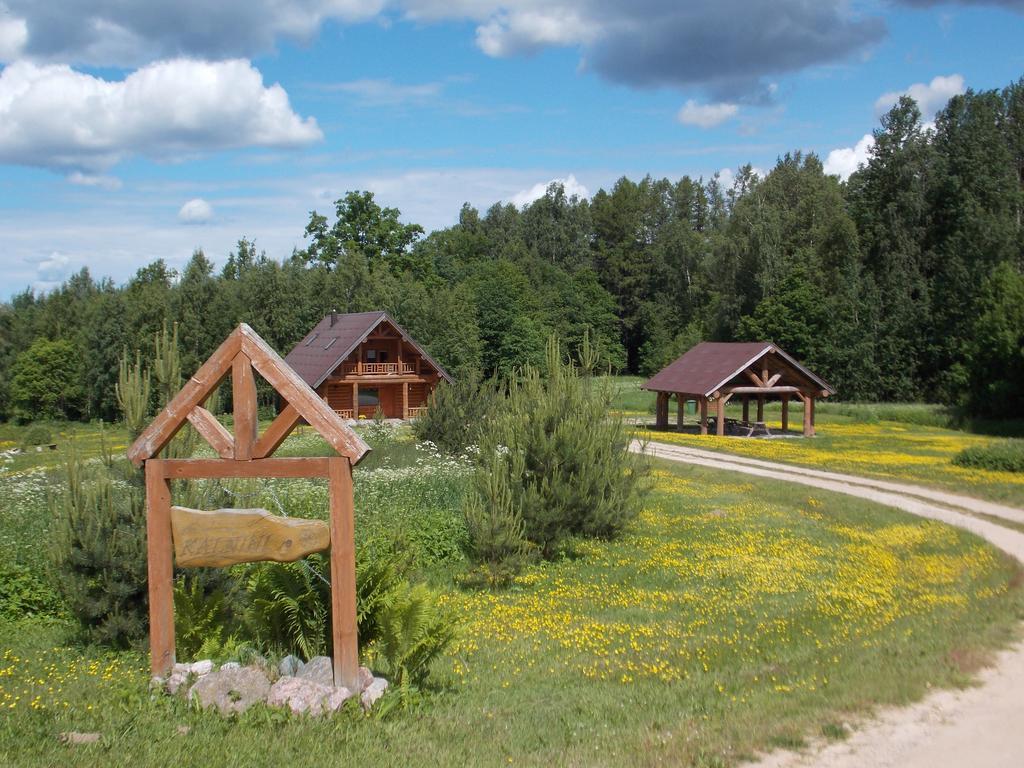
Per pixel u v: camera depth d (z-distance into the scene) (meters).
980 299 59.28
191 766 6.89
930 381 74.38
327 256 87.56
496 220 144.50
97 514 11.27
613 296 114.44
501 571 16.42
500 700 9.46
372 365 54.34
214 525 8.79
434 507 19.84
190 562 8.83
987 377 55.84
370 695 8.65
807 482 30.67
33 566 13.89
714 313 97.25
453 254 125.44
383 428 35.81
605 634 12.73
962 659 10.20
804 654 11.03
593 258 130.38
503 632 13.00
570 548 19.03
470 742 7.79
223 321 70.75
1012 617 12.45
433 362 55.78
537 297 103.56
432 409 31.80
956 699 8.95
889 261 78.19
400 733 7.93
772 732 7.93
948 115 81.50
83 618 11.55
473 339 76.62
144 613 11.53
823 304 79.31
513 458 18.92
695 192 146.38
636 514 20.12
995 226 72.44
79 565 11.34
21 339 81.75
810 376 49.12
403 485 20.97
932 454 39.62
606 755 7.43
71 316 82.69
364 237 89.12
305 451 31.44
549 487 18.88
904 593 14.70
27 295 90.44
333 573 8.68
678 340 95.56
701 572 16.86
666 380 52.19
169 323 70.38
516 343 81.56
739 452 40.25
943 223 79.00
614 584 16.34
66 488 12.10
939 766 7.36
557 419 19.36
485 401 31.66
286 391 8.72
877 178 81.19
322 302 72.25
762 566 17.23
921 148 79.31
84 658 10.90
